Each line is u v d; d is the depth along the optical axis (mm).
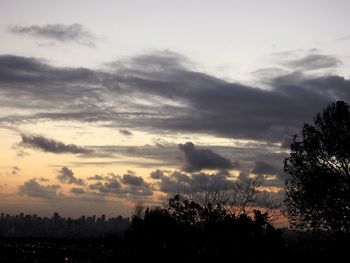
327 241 37094
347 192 36281
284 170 39625
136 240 46844
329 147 37375
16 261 51188
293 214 38531
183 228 43844
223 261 40250
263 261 39375
